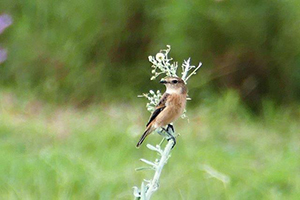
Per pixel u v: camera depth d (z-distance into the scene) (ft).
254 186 30.60
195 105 47.39
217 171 31.48
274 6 47.85
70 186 29.68
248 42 48.24
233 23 48.06
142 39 51.03
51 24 52.44
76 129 39.01
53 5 52.37
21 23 53.11
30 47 51.98
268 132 42.04
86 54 51.19
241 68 48.67
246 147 38.01
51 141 36.99
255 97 48.65
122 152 34.60
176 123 41.91
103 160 33.09
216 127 40.86
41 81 50.34
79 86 49.21
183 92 17.15
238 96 48.11
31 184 30.09
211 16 47.83
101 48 51.21
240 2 47.85
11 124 38.91
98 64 50.60
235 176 31.68
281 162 33.83
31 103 45.70
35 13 52.75
